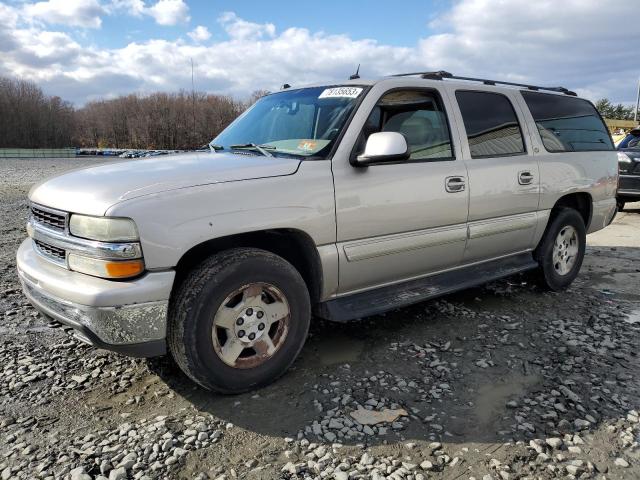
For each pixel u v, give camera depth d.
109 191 2.67
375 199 3.35
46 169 30.27
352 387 3.09
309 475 2.31
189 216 2.65
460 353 3.60
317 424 2.69
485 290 5.05
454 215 3.84
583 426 2.71
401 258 3.60
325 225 3.15
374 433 2.63
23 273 3.08
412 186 3.54
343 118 3.41
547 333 3.96
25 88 89.00
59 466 2.34
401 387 3.10
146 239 2.55
